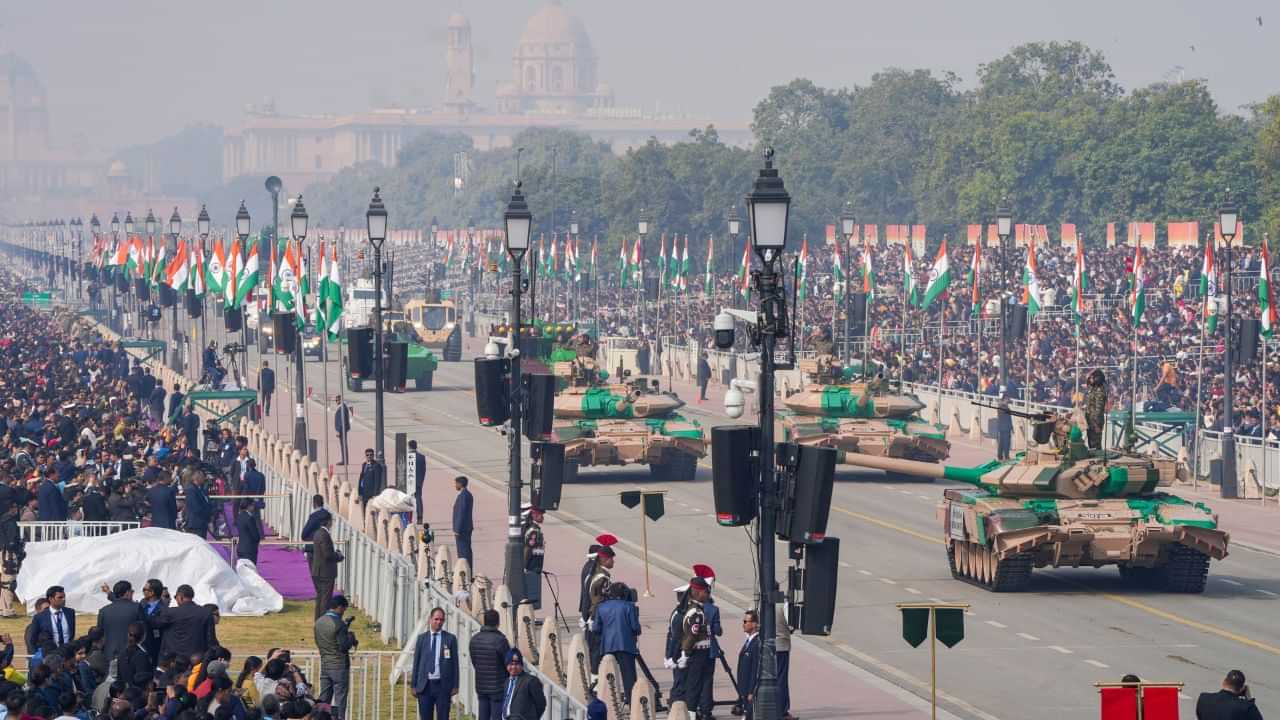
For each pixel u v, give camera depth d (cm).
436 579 9400
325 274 17912
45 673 5959
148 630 7238
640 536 12606
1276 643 9075
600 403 15712
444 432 19938
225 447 14688
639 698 6425
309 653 7694
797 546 6184
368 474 12850
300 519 12381
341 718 7275
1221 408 16362
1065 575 11244
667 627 9406
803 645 9106
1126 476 10394
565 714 6844
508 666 6581
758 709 6256
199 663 6525
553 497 9669
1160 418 16250
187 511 11025
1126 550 10225
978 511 10431
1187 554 10381
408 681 8175
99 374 19838
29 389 16800
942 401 19962
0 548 9919
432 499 14700
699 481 15788
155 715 6009
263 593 9750
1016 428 17862
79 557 9481
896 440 15662
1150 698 5850
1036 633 9356
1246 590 10650
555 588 10600
